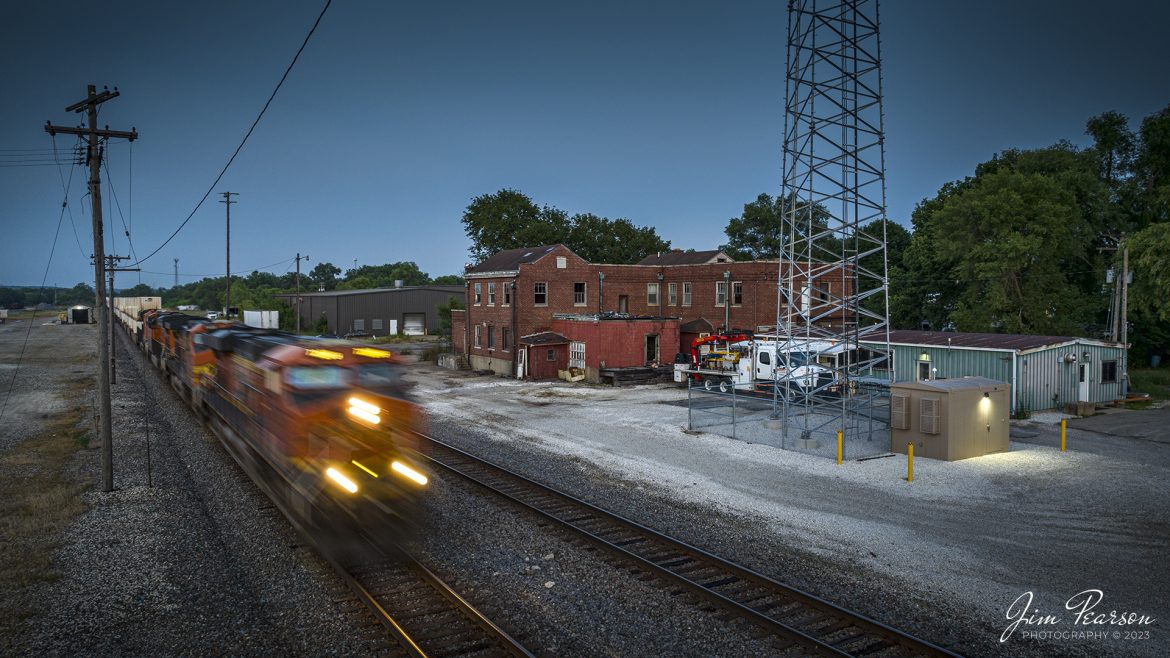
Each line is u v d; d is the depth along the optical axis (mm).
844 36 20734
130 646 8227
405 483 10922
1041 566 11008
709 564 10977
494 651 8195
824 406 24359
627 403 28750
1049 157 43438
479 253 65562
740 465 17672
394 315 73000
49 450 18359
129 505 13492
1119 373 28859
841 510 13898
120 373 36094
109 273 39625
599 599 9641
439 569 10570
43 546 11281
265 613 9047
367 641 8352
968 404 18453
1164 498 14781
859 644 8461
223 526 12219
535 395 31359
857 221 20797
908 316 51375
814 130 21203
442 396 30984
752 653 8219
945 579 10461
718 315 43688
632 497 14727
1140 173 47281
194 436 19641
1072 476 16625
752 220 68312
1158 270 32719
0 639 8344
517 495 14773
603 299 44094
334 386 10516
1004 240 39031
